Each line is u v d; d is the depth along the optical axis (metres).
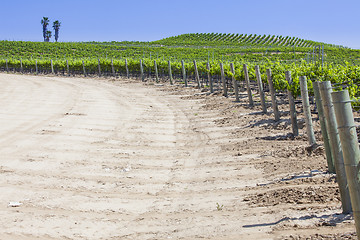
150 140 11.45
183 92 24.14
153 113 16.78
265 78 16.19
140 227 5.20
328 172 6.40
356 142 3.36
